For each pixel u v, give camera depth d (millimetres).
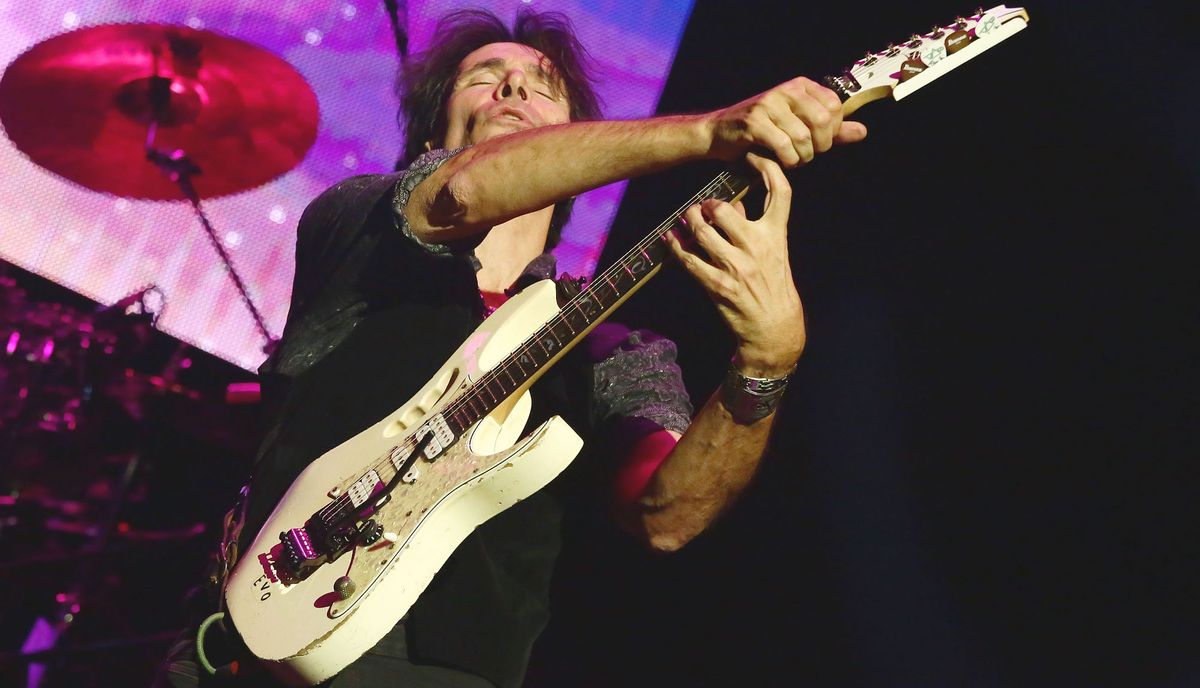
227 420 14836
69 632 14141
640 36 13945
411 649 6066
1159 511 11773
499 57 9352
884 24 13336
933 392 13289
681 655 13578
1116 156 12492
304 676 5848
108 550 14062
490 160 6047
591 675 13570
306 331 6855
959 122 13383
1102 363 12375
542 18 9961
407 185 6500
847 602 13219
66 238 14781
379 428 6379
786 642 13352
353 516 5992
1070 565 12156
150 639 13617
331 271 6840
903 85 5855
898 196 13727
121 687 13820
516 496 5949
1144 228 12273
